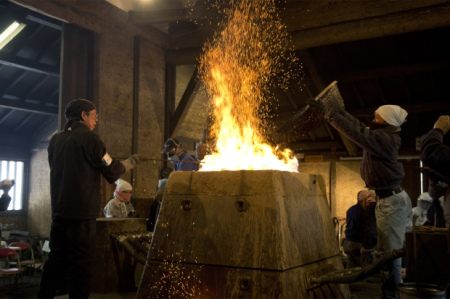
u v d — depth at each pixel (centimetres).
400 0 638
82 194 326
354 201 1074
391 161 343
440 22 612
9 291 621
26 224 1180
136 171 738
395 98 934
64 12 630
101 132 679
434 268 302
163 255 295
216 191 291
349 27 675
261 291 256
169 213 305
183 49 816
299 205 297
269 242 263
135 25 756
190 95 813
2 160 1143
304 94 968
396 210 344
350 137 339
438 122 291
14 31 725
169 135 817
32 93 1035
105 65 695
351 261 643
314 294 279
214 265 276
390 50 846
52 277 329
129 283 421
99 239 416
